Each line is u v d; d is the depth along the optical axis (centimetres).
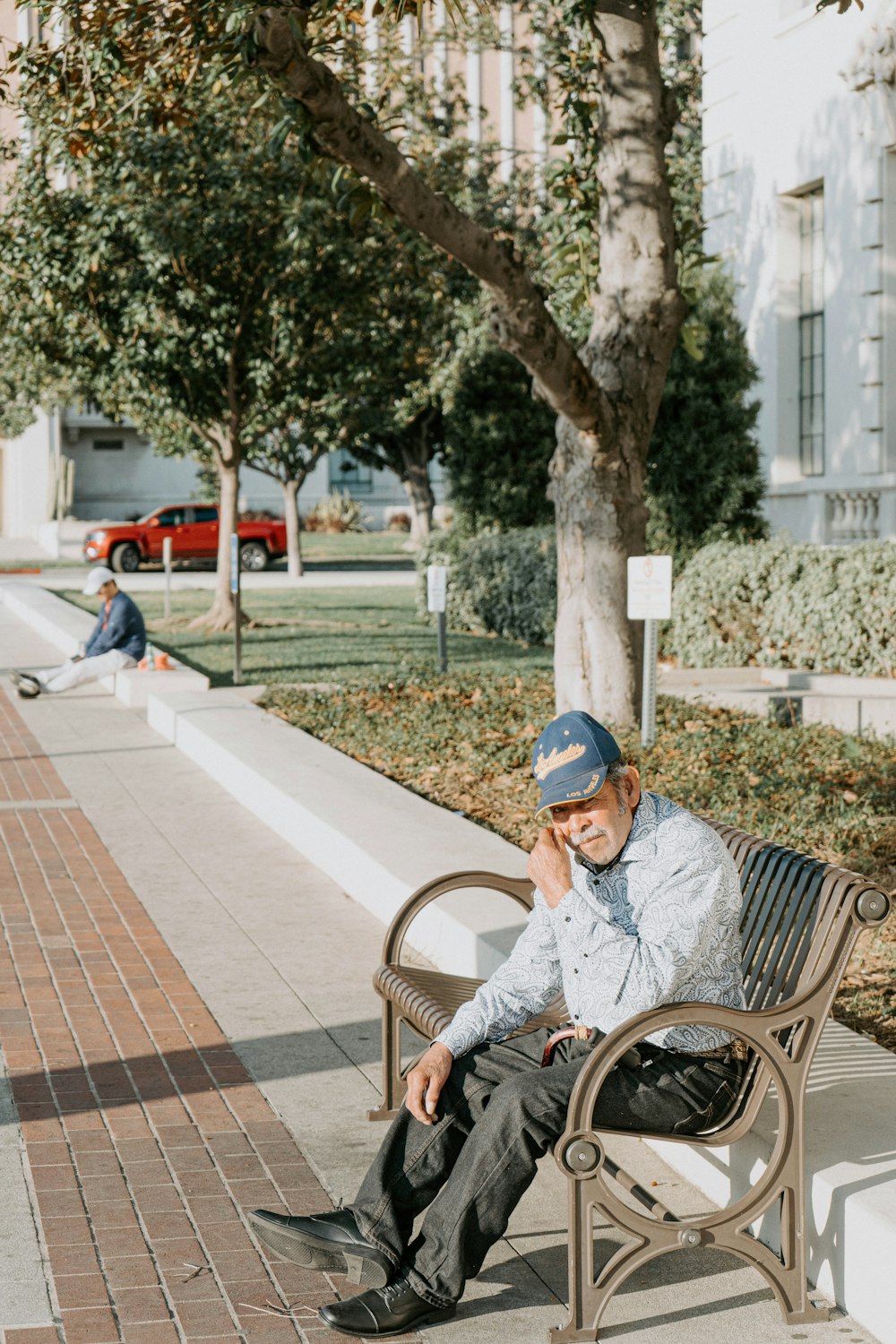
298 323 1952
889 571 1196
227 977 621
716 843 363
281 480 3497
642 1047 362
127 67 964
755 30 1842
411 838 757
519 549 1934
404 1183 362
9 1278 369
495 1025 379
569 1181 340
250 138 1797
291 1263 379
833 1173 364
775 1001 379
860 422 1669
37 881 780
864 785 844
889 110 1589
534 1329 355
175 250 1755
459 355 2125
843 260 1691
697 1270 384
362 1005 586
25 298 1978
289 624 2230
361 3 886
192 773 1091
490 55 3944
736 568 1344
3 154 1802
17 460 5441
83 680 1423
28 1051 531
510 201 2531
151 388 1992
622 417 991
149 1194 418
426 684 1384
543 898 394
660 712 1090
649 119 968
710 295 1580
